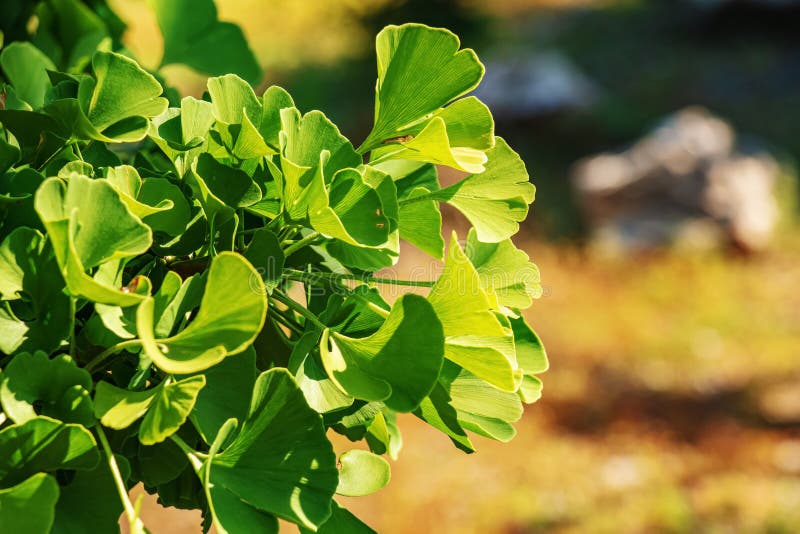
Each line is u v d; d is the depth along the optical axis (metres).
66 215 1.00
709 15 11.06
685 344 5.98
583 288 6.90
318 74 10.51
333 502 1.10
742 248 7.25
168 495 1.10
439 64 1.10
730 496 4.31
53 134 1.09
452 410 1.09
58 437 1.01
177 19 1.37
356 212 1.07
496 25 11.62
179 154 1.11
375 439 1.13
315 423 1.05
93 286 0.98
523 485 4.55
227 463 1.05
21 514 0.99
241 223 1.08
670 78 10.30
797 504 4.19
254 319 1.00
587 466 4.70
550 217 8.02
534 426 5.08
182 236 1.08
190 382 1.01
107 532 1.03
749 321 6.28
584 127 9.20
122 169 1.07
